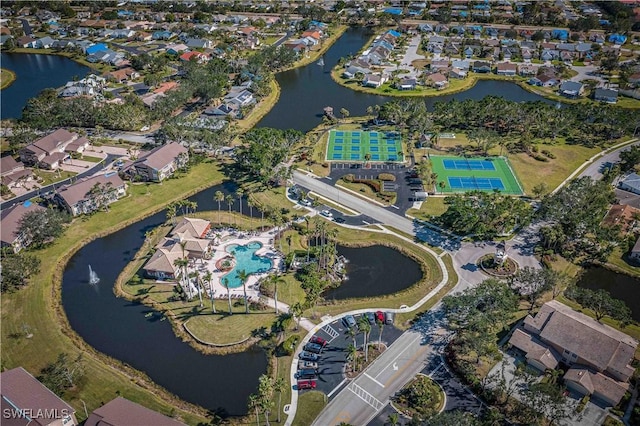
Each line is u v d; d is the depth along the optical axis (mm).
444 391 112375
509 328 127312
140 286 145875
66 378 115062
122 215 176000
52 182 195750
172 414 109188
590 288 143250
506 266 148000
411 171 197500
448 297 127312
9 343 127250
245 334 128500
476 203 168625
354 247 159500
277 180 193000
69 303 141125
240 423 107062
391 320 131375
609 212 169125
